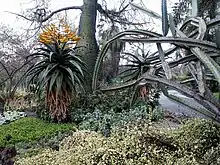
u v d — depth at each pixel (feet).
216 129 6.83
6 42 32.96
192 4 4.48
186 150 6.42
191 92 4.00
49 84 17.46
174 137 6.97
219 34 3.68
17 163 7.41
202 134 6.86
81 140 7.69
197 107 4.14
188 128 7.22
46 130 15.55
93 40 29.07
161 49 4.16
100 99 20.31
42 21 31.86
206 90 4.03
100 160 5.92
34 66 17.48
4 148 11.01
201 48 3.96
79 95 20.40
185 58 4.32
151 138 6.38
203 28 3.93
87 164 5.93
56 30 17.35
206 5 8.99
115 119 16.47
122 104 19.85
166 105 25.85
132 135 6.40
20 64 31.73
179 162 5.57
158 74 4.81
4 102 24.89
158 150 6.09
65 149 7.52
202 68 4.18
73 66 17.67
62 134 13.76
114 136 6.84
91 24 29.12
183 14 15.55
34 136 14.16
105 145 6.43
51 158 6.95
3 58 32.17
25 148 11.75
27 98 24.93
